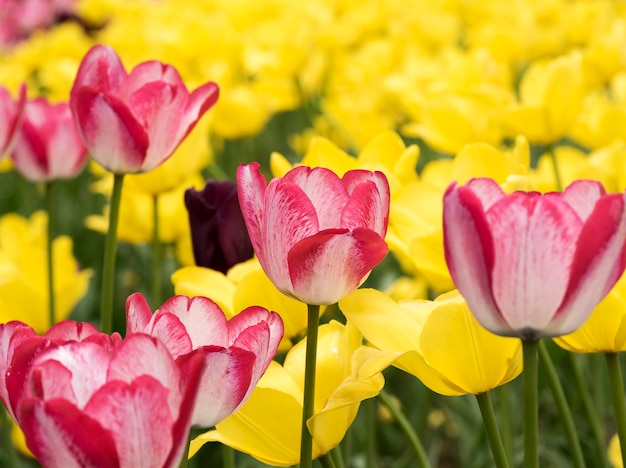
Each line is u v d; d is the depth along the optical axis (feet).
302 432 2.73
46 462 2.36
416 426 5.29
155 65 3.28
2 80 6.90
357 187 2.63
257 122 6.15
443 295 2.86
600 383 4.48
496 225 2.49
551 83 4.31
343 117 6.23
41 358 2.39
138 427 2.34
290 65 6.64
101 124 3.21
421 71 6.23
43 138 3.88
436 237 3.06
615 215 2.46
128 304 2.57
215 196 3.50
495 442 2.77
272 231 2.64
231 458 3.30
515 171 3.34
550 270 2.48
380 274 5.77
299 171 2.67
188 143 4.00
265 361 2.58
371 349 2.66
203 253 3.51
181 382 2.39
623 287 2.94
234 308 3.11
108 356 2.42
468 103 4.50
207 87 3.27
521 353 2.73
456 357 2.72
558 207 2.47
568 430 3.13
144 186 4.01
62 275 4.21
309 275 2.63
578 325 2.54
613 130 4.69
